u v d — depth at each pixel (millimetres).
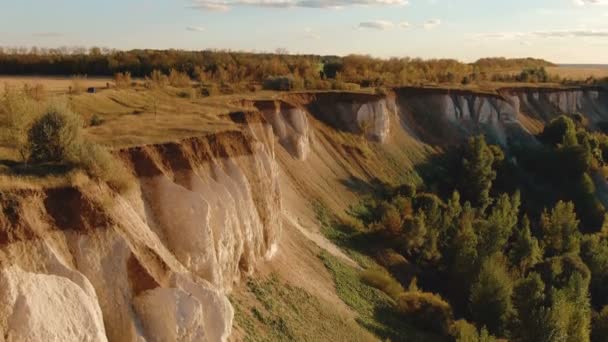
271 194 33219
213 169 27531
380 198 55781
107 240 18125
